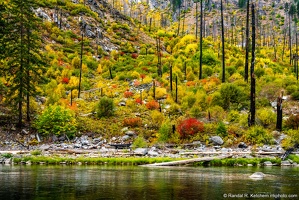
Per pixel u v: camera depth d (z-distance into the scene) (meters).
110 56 57.09
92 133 26.64
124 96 35.09
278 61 64.50
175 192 8.87
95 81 42.62
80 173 13.22
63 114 26.56
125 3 170.62
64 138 25.83
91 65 48.94
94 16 71.06
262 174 12.48
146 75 43.38
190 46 57.53
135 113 30.16
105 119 28.80
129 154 20.59
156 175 12.68
